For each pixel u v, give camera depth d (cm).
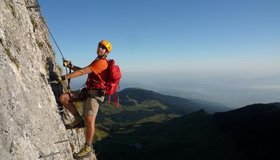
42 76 278
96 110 298
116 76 294
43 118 245
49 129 252
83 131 416
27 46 259
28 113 216
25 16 275
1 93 191
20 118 203
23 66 235
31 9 324
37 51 287
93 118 297
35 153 211
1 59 203
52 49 375
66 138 301
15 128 194
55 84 308
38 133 225
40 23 349
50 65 329
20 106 207
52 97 288
